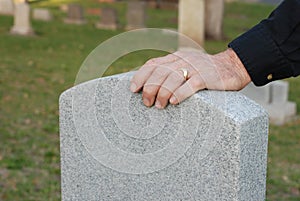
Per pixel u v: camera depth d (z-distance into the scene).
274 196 5.27
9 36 14.55
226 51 1.73
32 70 10.98
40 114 7.84
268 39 1.66
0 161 5.79
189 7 14.48
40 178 5.44
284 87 8.05
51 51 13.20
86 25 17.41
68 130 1.92
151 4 22.16
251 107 1.64
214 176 1.64
